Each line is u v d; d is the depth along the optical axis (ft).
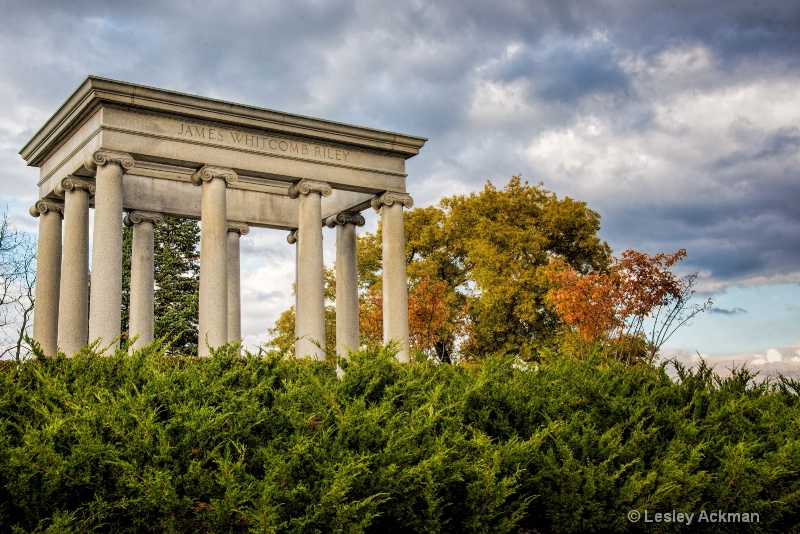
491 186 212.43
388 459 24.81
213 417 26.61
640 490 25.85
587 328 153.48
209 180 105.81
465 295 220.23
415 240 220.64
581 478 26.45
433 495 24.27
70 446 24.36
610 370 38.47
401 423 27.14
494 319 198.80
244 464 23.72
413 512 24.66
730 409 33.27
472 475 25.54
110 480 23.44
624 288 152.56
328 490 22.66
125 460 23.41
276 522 21.47
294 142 115.14
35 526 22.57
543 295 188.14
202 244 104.73
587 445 28.53
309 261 113.70
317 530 22.02
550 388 35.35
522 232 194.49
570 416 32.07
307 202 115.03
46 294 112.37
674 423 31.89
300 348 112.27
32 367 34.47
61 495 22.86
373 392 32.81
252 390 30.42
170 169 122.31
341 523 22.21
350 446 25.96
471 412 31.76
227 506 21.58
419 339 189.88
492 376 34.01
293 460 23.54
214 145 106.42
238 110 106.93
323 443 25.35
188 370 32.53
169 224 207.21
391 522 25.44
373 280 222.28
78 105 100.17
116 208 96.22
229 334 129.59
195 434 24.53
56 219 115.75
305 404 29.76
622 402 33.14
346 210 135.54
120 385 32.50
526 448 27.30
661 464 27.68
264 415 27.66
